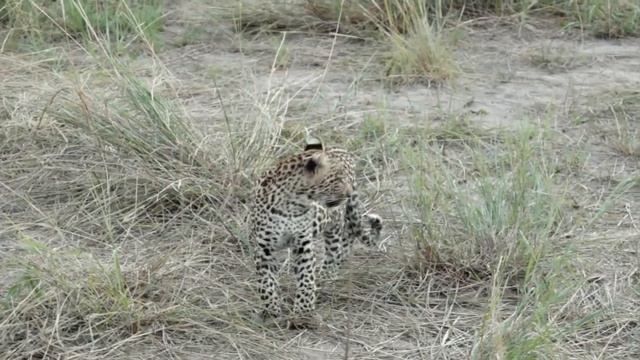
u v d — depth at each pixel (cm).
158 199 1212
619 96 1588
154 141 1294
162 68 1559
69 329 973
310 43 1853
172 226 1186
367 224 1095
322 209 991
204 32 1898
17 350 942
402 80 1659
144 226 1182
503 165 1251
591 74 1714
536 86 1661
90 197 1240
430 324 1002
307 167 941
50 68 1616
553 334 949
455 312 1022
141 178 1248
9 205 1241
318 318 994
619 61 1778
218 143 1320
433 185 1198
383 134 1407
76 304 985
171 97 1553
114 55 1678
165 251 1123
